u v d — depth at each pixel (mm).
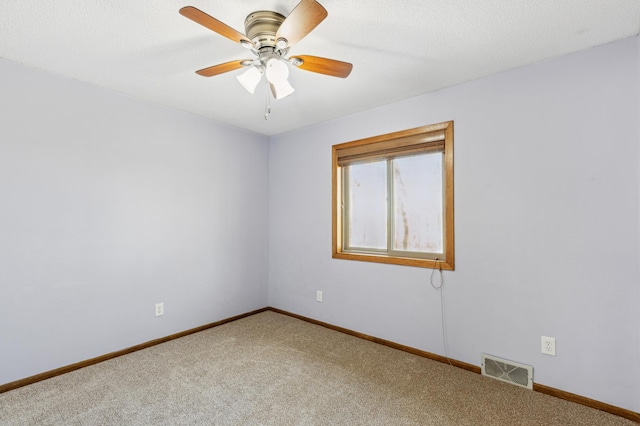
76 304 2398
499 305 2266
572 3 1518
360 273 3072
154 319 2865
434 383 2193
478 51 1976
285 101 2826
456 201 2475
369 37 1822
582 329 1952
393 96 2707
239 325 3393
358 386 2150
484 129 2340
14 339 2117
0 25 1694
